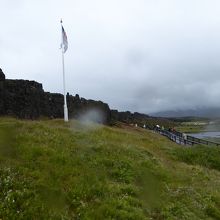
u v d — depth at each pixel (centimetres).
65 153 1977
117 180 1839
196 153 3412
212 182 2441
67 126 3522
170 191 1902
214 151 3544
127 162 2075
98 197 1548
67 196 1489
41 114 6062
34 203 1349
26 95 5781
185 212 1652
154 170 2167
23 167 1644
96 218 1373
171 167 2552
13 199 1338
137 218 1427
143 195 1720
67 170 1730
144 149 2825
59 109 6719
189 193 1942
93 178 1712
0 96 5125
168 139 6247
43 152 1900
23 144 1998
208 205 1830
